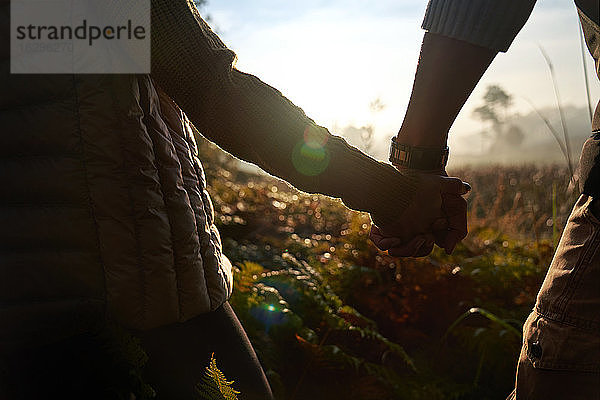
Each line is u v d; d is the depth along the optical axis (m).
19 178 1.12
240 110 1.20
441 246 1.71
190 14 1.15
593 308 1.20
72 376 1.19
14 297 1.13
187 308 1.27
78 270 1.16
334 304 2.77
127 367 1.19
